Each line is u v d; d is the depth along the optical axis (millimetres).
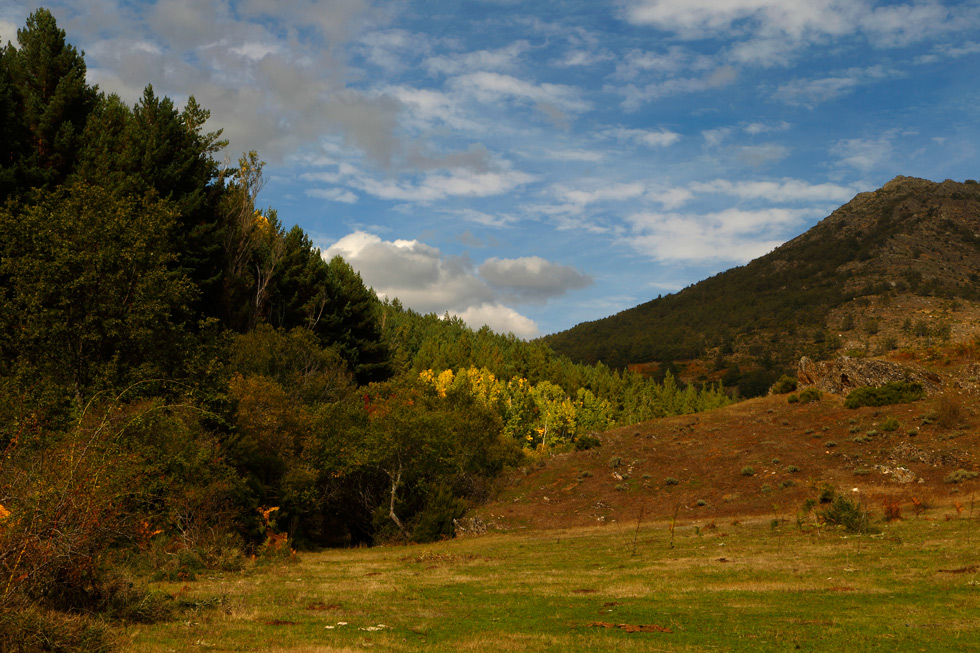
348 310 61688
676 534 26906
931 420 40469
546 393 104500
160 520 15109
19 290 22500
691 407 122875
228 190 48750
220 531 21359
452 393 48625
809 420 47375
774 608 11102
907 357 54250
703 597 12680
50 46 41688
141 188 36188
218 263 43500
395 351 107375
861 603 11203
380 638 8742
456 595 14133
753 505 33000
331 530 41688
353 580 17406
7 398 8539
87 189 25188
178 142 45156
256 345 42250
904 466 34750
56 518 7488
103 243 23234
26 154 36094
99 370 21641
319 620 10242
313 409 40250
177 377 24156
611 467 43562
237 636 8312
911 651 7582
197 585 14555
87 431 8305
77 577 8016
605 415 109375
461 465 40469
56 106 38281
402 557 25578
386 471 37094
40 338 21672
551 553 23844
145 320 23234
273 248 58062
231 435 29328
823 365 56656
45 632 6582
